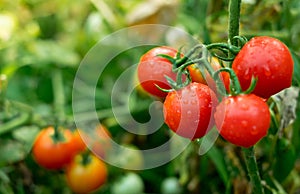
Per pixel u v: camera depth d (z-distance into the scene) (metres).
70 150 0.70
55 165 0.71
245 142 0.44
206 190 0.76
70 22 0.97
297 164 0.71
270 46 0.45
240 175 0.66
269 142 0.64
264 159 0.68
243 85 0.45
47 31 1.01
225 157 0.68
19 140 0.75
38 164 0.74
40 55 0.86
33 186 0.77
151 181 0.81
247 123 0.44
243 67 0.45
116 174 0.77
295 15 0.71
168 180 0.77
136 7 0.80
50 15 1.00
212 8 0.72
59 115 0.73
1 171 0.70
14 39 0.87
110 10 0.86
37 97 0.88
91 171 0.71
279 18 0.71
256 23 0.70
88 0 0.94
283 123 0.59
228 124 0.44
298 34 0.73
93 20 0.86
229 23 0.48
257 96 0.45
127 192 0.75
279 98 0.59
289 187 0.70
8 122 0.75
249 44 0.45
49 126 0.74
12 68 0.81
